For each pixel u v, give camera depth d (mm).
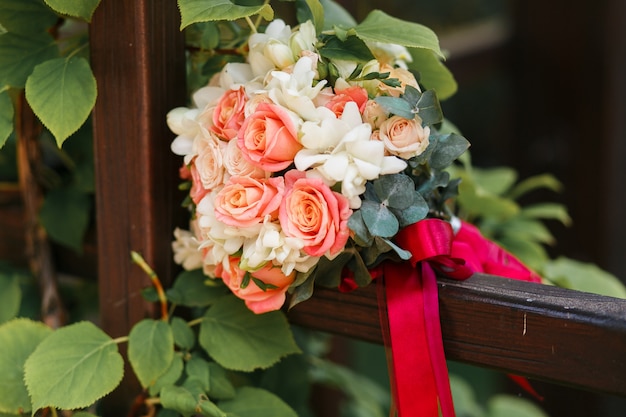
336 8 1180
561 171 2045
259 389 1134
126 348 1154
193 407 1067
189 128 1065
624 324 963
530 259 1373
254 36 1050
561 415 2053
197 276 1139
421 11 2332
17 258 1339
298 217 994
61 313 1309
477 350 1027
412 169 1035
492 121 2371
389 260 1048
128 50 1085
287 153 1007
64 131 1057
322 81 1015
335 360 1598
